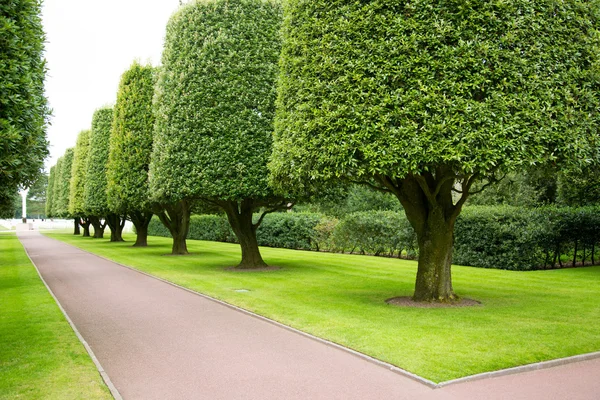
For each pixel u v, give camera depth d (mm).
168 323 9062
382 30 9305
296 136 10641
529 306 10070
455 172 10070
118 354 7023
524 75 8781
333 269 17734
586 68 9352
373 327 8242
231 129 16484
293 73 11102
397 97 8883
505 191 27234
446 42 9047
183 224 25281
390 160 8641
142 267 18688
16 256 24156
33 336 7887
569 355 6586
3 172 7926
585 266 18094
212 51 17016
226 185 16203
